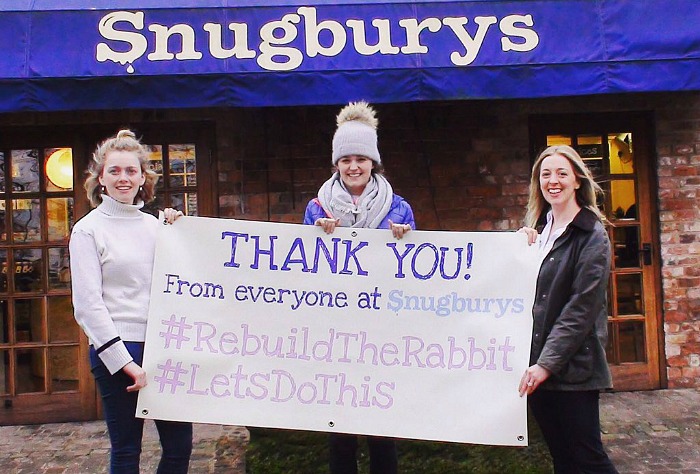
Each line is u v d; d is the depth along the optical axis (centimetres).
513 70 453
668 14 466
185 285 304
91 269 278
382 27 457
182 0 464
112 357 273
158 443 468
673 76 459
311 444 390
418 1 464
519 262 301
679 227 555
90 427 514
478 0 464
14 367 526
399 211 321
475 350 299
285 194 540
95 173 297
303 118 539
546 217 311
